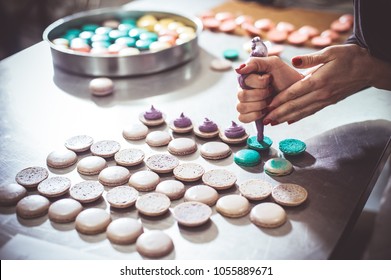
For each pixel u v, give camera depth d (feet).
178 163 2.74
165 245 2.23
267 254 2.23
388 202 4.05
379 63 2.90
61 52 3.66
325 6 5.02
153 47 3.85
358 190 2.58
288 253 2.24
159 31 4.15
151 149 2.89
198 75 3.72
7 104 3.33
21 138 2.97
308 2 5.09
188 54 3.84
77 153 2.86
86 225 2.33
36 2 8.09
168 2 5.13
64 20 4.14
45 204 2.44
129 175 2.65
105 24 4.31
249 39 4.26
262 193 2.53
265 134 3.03
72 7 8.06
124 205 2.46
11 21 7.64
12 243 2.25
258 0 4.99
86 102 3.38
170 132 3.06
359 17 2.89
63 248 2.25
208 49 4.10
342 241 2.37
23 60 3.92
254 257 2.22
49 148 2.89
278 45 4.08
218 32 4.39
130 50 3.79
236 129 2.95
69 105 3.34
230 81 3.64
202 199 2.48
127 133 2.97
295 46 4.09
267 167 2.69
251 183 2.60
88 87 3.56
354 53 2.86
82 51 3.81
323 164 2.76
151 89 3.54
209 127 2.98
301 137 3.00
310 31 4.22
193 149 2.86
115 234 2.29
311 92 2.82
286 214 2.43
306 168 2.73
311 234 2.33
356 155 2.83
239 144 2.94
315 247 2.27
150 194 2.52
